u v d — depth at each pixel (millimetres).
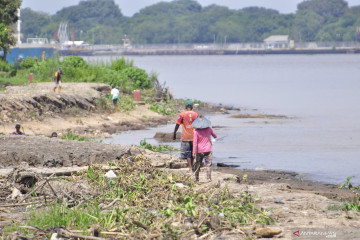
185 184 37156
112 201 30812
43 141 46156
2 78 146125
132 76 148875
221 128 97688
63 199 30766
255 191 38281
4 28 178000
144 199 31562
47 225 25875
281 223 28156
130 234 24953
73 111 97250
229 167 59375
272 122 108438
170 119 109375
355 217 29516
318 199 35562
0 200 32125
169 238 25016
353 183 50500
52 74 146625
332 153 69688
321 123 106750
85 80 141250
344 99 170750
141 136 84625
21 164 38156
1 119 82062
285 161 63344
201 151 39188
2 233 24406
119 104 112625
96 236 24688
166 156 47938
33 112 88688
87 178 35281
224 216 28625
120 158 42344
